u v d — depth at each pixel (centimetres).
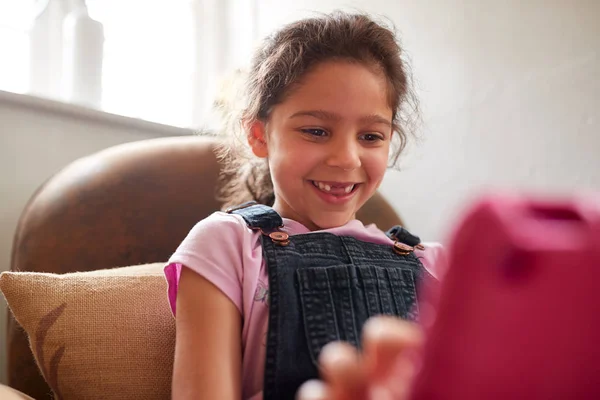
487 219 17
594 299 17
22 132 108
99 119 118
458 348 18
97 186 93
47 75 126
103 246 90
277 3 146
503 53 107
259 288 67
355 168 74
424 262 82
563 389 18
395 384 23
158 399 69
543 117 101
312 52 76
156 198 96
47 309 70
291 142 74
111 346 70
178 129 130
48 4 129
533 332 17
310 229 79
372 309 69
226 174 102
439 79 118
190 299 65
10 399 59
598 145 93
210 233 70
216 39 156
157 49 149
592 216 17
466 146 112
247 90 89
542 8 102
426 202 118
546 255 16
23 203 107
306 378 62
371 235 80
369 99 74
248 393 64
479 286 17
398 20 127
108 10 142
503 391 18
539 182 100
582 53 96
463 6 115
